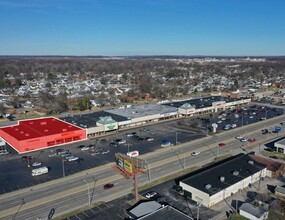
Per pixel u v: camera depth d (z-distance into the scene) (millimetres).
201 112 157500
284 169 79875
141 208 59281
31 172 82750
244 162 79125
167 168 82750
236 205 62125
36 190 71375
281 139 106188
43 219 58562
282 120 141125
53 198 67062
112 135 118875
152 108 156250
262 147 100688
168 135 116938
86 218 58469
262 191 68875
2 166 88062
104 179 76438
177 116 149500
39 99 197750
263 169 75750
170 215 54688
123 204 63438
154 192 67375
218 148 99750
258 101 196625
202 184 66312
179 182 71062
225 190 65000
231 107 175000
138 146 103688
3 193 70125
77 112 165625
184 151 97125
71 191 70312
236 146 101875
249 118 146125
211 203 62125
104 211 60844
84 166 85938
